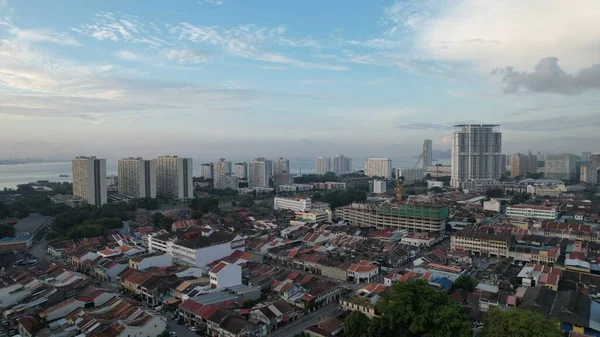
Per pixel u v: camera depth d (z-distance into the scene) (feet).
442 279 514.27
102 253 648.38
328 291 488.44
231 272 513.04
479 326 401.08
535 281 517.96
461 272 559.38
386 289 473.67
